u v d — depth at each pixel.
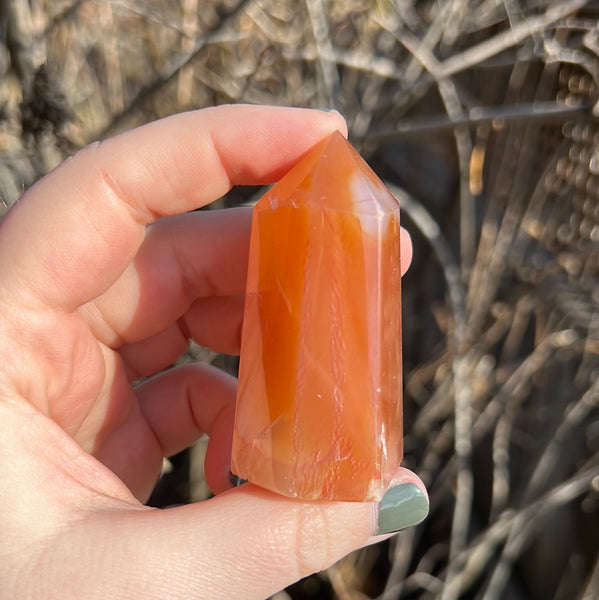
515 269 0.32
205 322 0.18
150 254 0.17
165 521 0.12
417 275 0.38
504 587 0.37
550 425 0.32
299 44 0.30
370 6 0.28
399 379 0.12
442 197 0.37
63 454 0.13
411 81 0.29
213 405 0.18
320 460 0.12
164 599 0.11
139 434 0.18
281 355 0.12
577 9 0.25
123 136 0.14
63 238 0.13
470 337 0.31
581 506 0.32
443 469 0.37
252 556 0.12
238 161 0.14
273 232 0.12
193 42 0.28
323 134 0.14
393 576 0.35
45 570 0.11
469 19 0.30
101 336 0.17
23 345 0.13
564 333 0.29
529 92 0.28
